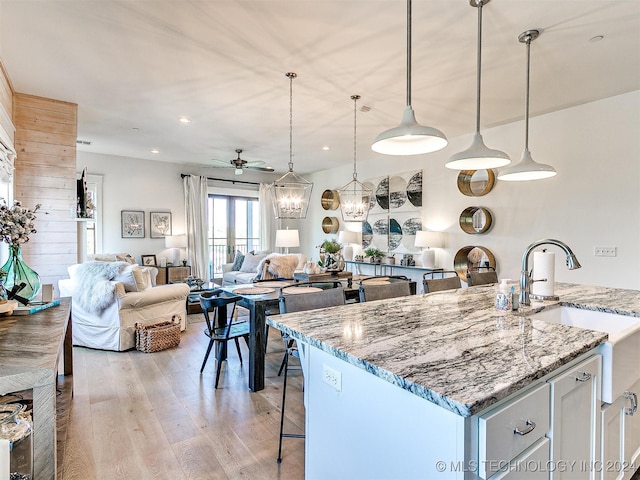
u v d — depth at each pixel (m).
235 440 2.17
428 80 3.28
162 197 7.12
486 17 2.32
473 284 3.12
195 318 5.20
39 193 3.69
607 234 3.70
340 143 5.62
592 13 2.28
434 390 0.89
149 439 2.17
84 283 3.84
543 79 3.25
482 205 4.88
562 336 1.37
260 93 3.61
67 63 2.97
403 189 6.08
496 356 1.14
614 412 1.47
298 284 3.20
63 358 2.76
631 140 3.54
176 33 2.53
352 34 2.53
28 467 1.15
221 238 8.04
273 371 3.27
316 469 1.41
